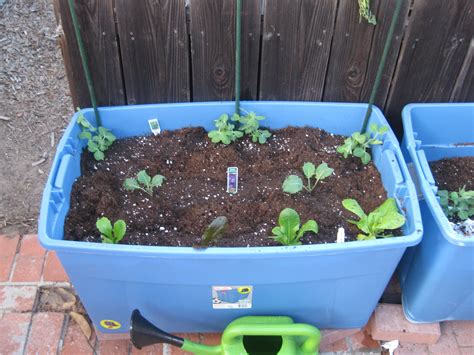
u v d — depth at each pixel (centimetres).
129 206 147
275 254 120
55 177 140
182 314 144
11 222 182
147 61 156
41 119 227
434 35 151
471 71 160
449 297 140
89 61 155
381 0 143
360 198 150
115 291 135
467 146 173
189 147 163
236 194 152
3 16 271
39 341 150
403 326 152
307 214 145
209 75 162
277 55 157
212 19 147
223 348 135
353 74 162
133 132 166
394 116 175
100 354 149
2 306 157
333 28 150
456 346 153
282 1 143
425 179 138
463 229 143
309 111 164
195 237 140
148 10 144
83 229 139
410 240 122
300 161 160
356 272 131
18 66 249
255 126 160
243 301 138
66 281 164
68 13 143
